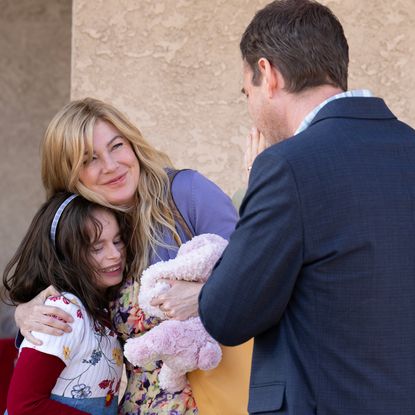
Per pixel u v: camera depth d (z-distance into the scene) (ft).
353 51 21.80
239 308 10.57
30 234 14.57
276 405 10.72
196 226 14.79
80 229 14.07
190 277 13.58
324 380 10.49
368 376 10.41
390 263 10.46
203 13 22.25
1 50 41.42
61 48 41.27
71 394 13.87
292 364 10.69
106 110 14.74
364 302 10.40
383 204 10.52
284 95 11.48
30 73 41.39
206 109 22.40
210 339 13.60
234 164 22.38
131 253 14.62
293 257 10.46
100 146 14.42
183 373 13.79
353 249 10.36
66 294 13.97
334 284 10.41
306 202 10.37
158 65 22.49
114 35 22.54
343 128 10.97
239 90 22.22
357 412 10.39
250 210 10.66
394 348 10.46
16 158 41.63
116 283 14.40
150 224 14.47
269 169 10.59
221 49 22.22
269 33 11.46
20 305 14.19
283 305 10.68
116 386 14.58
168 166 16.12
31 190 41.63
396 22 21.58
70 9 41.01
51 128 14.60
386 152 10.84
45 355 13.42
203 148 22.50
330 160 10.57
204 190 14.90
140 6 22.43
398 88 21.70
